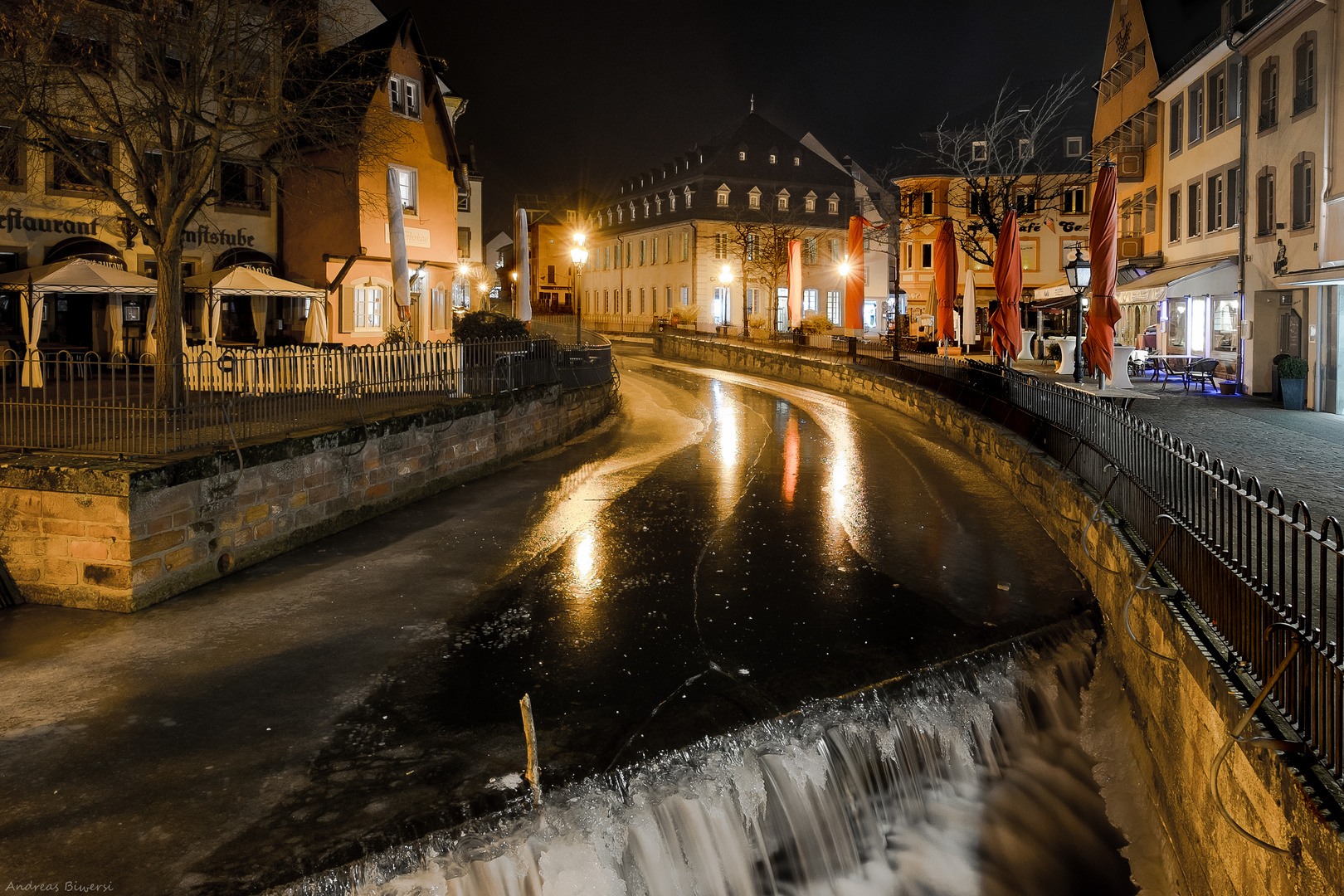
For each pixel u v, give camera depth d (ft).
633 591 32.63
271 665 25.89
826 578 33.94
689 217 215.31
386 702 23.48
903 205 182.09
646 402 93.76
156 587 30.68
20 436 33.60
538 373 64.59
